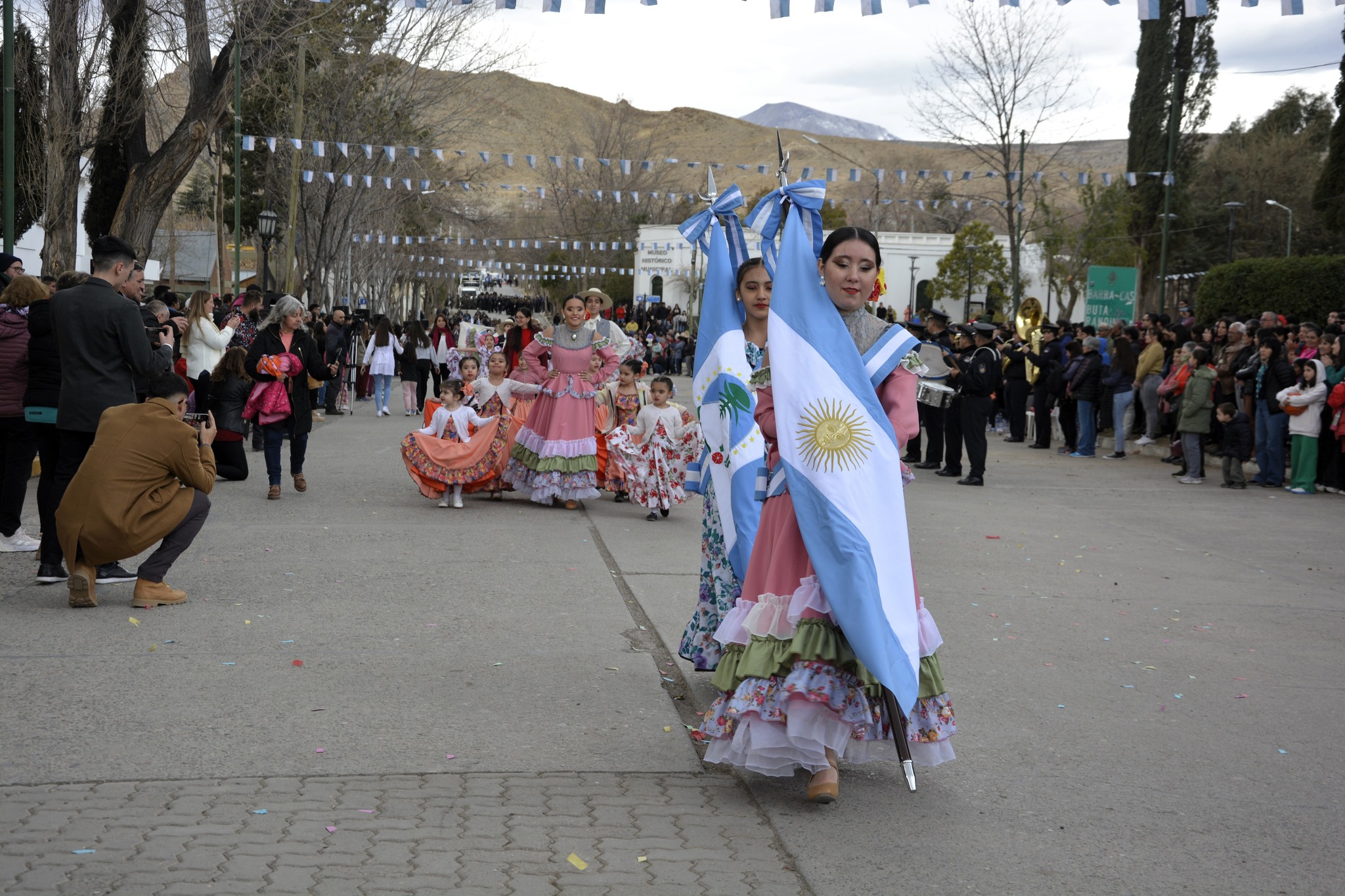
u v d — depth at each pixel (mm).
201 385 11953
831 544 3820
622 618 6547
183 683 5062
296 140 22266
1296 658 6227
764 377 4223
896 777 4293
